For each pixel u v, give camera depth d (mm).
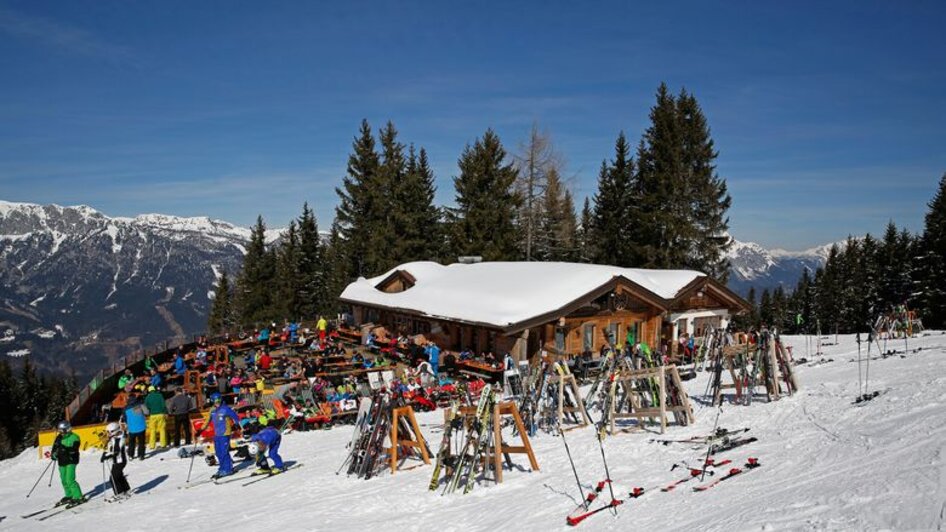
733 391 18484
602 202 58844
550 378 15750
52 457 13641
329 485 13094
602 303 30531
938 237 50844
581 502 9336
